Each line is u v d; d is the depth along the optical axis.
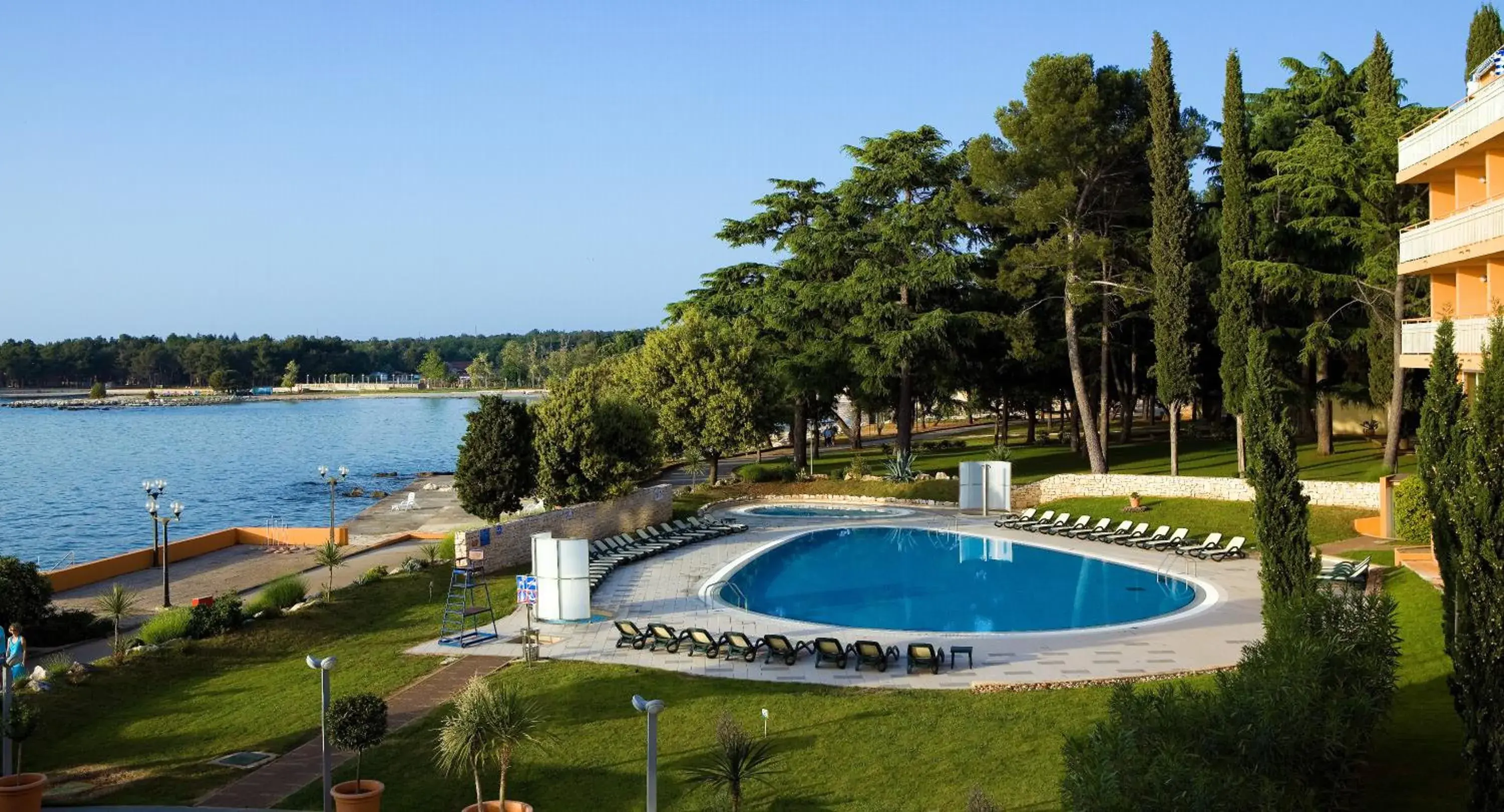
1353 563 29.25
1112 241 47.81
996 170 46.66
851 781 16.84
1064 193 44.09
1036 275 47.81
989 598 31.56
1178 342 43.09
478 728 14.84
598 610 29.23
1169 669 22.34
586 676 22.58
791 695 21.14
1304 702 13.01
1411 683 19.06
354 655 25.06
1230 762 12.19
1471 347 24.91
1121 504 43.34
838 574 35.56
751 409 49.91
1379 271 39.84
